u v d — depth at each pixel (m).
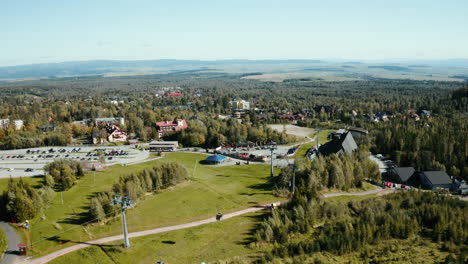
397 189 131.00
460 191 136.88
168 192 127.56
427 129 190.62
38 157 197.25
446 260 76.62
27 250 86.31
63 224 100.62
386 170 164.25
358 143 197.62
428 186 143.25
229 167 166.25
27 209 101.75
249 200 118.62
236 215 106.69
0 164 181.00
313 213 100.94
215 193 126.31
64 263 80.56
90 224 100.00
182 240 90.50
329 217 102.94
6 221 101.56
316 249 83.19
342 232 90.44
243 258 80.06
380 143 193.50
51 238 92.25
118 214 106.00
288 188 125.69
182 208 112.44
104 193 111.19
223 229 96.81
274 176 148.25
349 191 127.19
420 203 109.31
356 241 85.25
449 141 164.12
